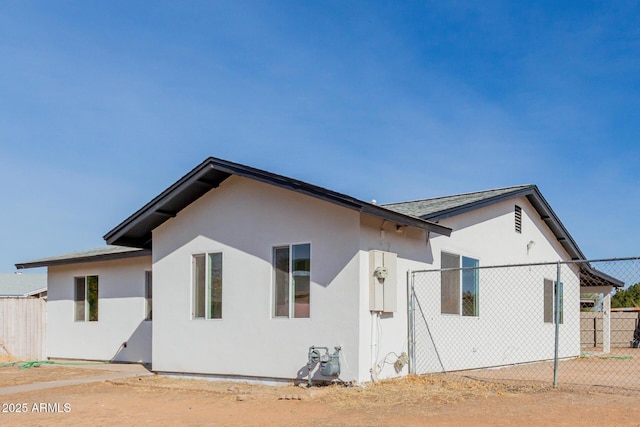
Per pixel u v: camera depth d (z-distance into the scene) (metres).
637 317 26.17
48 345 19.94
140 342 17.55
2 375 15.07
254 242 12.62
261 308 12.31
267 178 11.77
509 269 16.69
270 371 12.02
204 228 13.49
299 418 8.70
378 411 8.95
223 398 10.70
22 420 9.25
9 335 19.12
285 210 12.23
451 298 13.93
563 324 19.73
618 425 7.66
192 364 13.27
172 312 13.79
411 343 12.33
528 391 10.52
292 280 12.01
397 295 12.11
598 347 25.86
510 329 16.33
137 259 17.94
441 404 9.37
